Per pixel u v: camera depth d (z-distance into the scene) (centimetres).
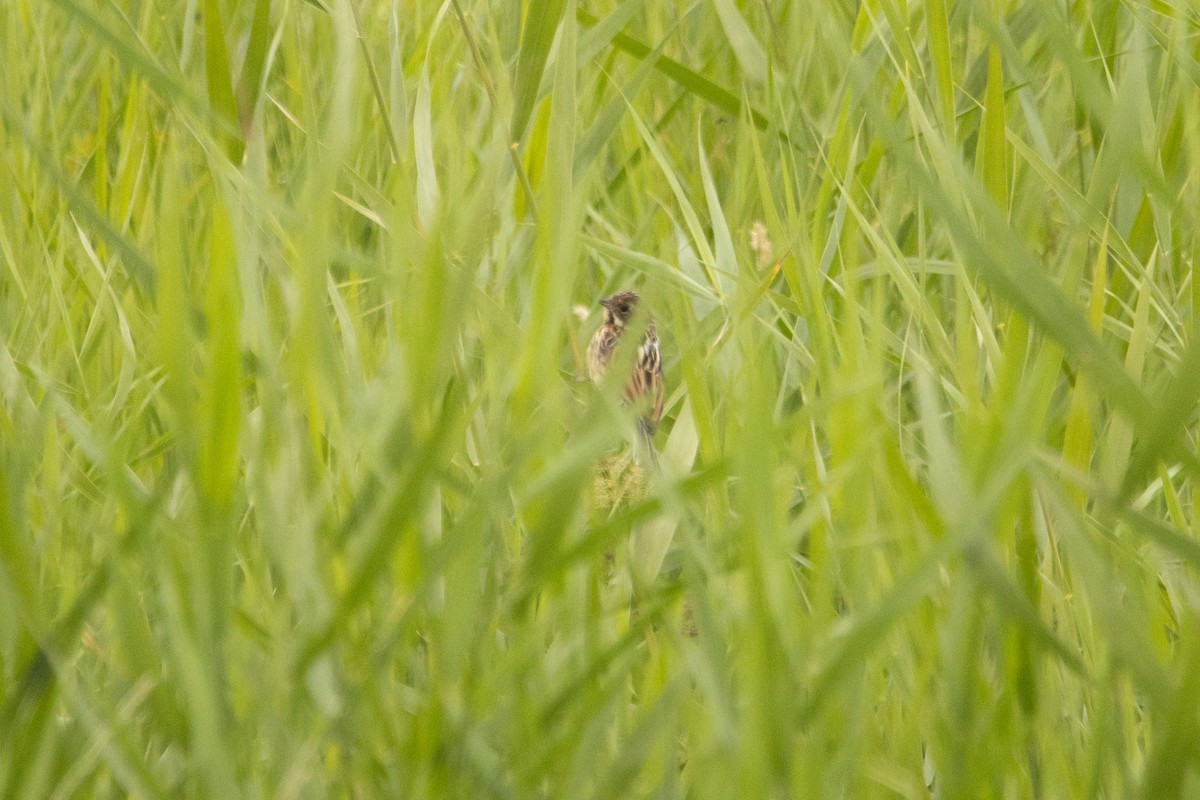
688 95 1388
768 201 844
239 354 504
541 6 929
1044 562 670
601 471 656
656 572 668
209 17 952
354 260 680
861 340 627
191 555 559
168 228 503
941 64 913
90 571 678
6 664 562
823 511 646
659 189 1305
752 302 731
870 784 559
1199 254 641
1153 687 461
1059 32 541
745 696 491
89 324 926
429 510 619
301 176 988
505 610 551
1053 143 1159
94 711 570
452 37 1316
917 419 916
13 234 1059
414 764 532
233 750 531
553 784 555
